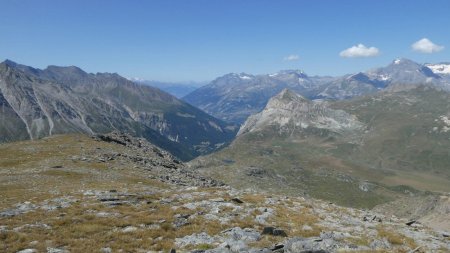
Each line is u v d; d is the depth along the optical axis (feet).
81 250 89.56
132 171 254.27
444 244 122.52
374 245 107.55
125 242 96.84
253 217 126.52
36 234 99.04
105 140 366.43
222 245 93.40
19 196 155.63
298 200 182.09
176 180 256.52
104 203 138.41
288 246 91.09
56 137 364.99
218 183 301.43
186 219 119.55
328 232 115.44
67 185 189.78
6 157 274.98
